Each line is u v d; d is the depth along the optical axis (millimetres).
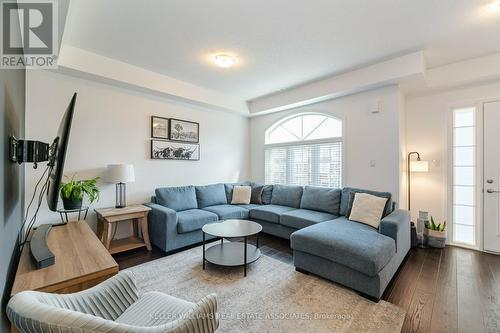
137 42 2617
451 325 1723
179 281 2342
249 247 2990
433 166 3590
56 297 1025
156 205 3402
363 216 2914
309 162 4406
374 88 3426
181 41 2594
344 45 2684
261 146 5207
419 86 3332
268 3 1973
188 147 4262
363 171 3604
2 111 1022
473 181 3328
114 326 810
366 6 2008
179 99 3965
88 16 2133
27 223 2621
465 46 2721
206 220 3387
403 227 2742
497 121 3119
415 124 3730
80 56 2783
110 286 1268
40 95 2766
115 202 3375
